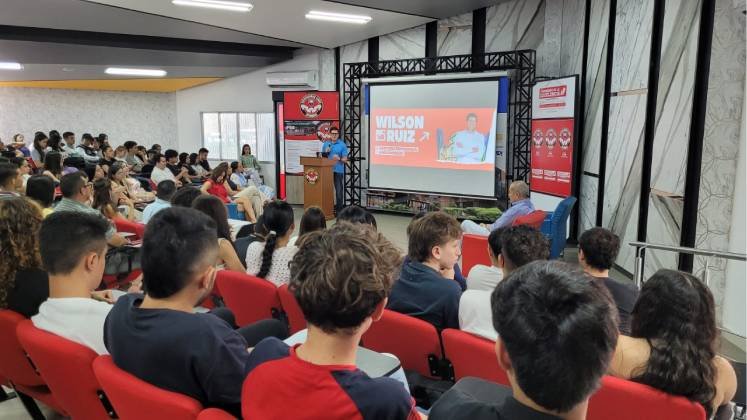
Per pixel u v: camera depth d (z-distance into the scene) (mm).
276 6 7441
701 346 1475
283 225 2807
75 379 1626
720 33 3844
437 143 9055
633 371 1510
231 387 1365
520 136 8422
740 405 1943
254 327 2225
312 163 9133
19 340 1765
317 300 1036
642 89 5188
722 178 3832
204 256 1427
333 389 1040
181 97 13586
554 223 5750
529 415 813
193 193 3525
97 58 9773
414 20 8891
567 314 779
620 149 5766
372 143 9781
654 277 1576
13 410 2516
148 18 7805
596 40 6586
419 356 2096
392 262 1193
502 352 856
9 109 13102
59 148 9914
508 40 8523
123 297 1548
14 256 1989
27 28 8039
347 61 10719
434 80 8906
